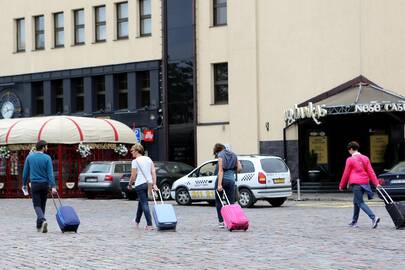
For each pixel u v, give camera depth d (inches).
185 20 1904.5
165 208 812.6
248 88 1786.4
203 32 1876.2
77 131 1776.6
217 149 855.1
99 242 695.7
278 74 1756.9
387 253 581.3
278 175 1259.8
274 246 641.0
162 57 1939.0
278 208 1217.4
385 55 1663.4
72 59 2121.1
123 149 1841.8
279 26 1758.1
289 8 1749.5
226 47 1841.8
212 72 1863.9
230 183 846.5
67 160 1780.3
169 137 1921.8
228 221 795.4
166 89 1929.1
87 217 1048.8
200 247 642.8
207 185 1299.2
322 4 1715.1
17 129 1803.6
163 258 570.3
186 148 1891.0
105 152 1863.9
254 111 1776.6
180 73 1909.4
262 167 1244.5
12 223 951.0
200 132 1863.9
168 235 759.7
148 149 1957.4
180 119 1904.5
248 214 1057.5
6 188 1828.2
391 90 1657.2
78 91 2137.1
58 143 1759.4
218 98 1867.6
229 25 1817.2
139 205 850.1
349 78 1686.8
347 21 1691.7
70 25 2129.7
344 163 1729.8
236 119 1800.0
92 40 2087.8
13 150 1813.5
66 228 797.2
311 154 1734.7
